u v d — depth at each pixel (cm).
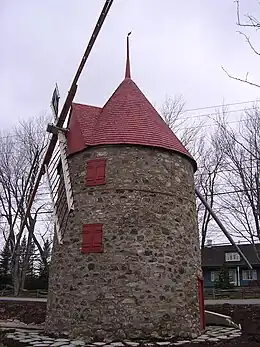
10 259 3584
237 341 1304
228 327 1717
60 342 1290
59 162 1692
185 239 1527
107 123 1631
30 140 3584
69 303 1439
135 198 1480
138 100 1731
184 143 3281
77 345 1230
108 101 1784
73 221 1531
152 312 1370
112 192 1488
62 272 1509
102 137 1572
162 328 1365
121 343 1273
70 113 1791
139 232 1444
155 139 1571
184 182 1603
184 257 1500
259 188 2744
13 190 3459
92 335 1354
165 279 1422
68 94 1664
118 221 1454
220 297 2709
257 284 3728
